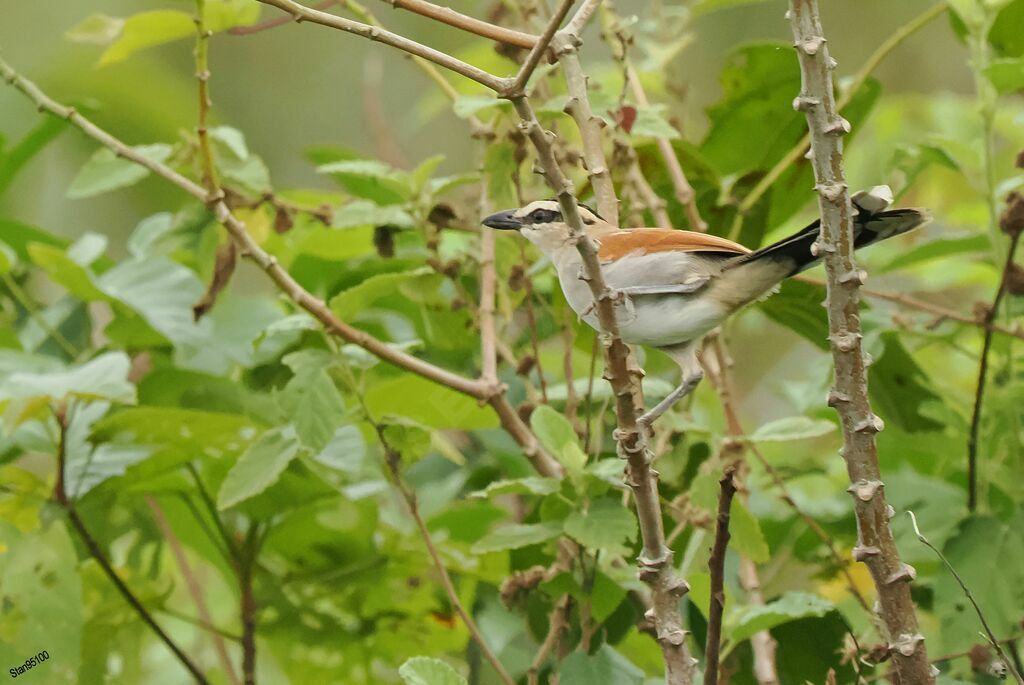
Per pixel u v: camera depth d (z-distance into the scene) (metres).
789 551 11.27
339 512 10.95
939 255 11.19
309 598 11.22
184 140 10.91
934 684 6.70
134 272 11.38
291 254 11.83
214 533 11.38
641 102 10.46
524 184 11.60
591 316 9.12
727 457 9.18
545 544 9.39
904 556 10.06
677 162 10.51
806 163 11.13
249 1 9.03
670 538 9.13
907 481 10.56
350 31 7.05
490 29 7.77
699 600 8.72
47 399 9.18
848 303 6.52
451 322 11.06
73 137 14.55
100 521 10.81
